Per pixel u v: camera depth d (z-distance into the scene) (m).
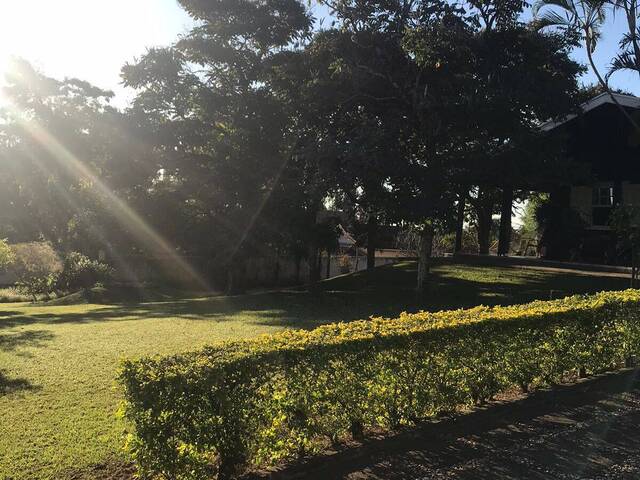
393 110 14.76
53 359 8.09
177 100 20.92
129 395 3.48
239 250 20.89
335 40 15.10
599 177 21.83
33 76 33.94
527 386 6.04
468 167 13.79
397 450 4.44
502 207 25.00
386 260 30.52
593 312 6.73
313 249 20.50
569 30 14.80
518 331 5.86
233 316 13.20
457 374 5.26
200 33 20.12
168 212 22.25
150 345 9.11
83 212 27.23
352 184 14.41
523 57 14.58
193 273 27.34
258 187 19.19
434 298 15.38
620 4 14.52
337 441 4.46
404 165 13.58
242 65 20.16
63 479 3.93
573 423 5.13
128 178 21.42
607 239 20.64
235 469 3.84
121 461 4.23
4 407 5.66
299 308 14.55
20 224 37.44
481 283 17.47
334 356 4.41
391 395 4.76
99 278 25.80
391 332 4.87
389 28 14.68
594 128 20.81
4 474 3.99
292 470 3.98
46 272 25.52
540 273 18.70
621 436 4.82
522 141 13.98
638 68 14.69
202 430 3.59
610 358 6.93
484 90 13.33
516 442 4.65
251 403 3.87
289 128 18.84
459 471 4.08
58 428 4.99
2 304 23.75
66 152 30.53
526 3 14.05
